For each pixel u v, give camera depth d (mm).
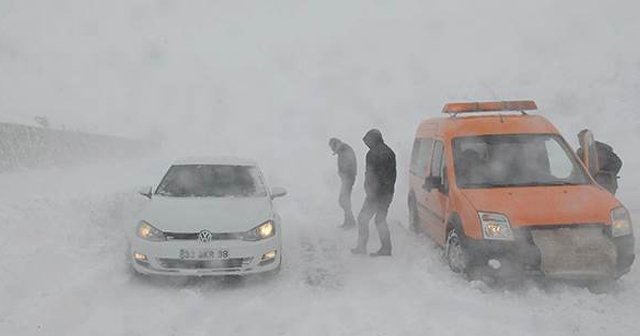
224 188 7438
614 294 5727
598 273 5570
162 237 6059
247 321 5125
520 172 6789
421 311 5293
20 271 5918
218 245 5996
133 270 6422
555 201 5992
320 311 5375
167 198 7043
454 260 6438
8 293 5441
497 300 5566
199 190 7379
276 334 4820
